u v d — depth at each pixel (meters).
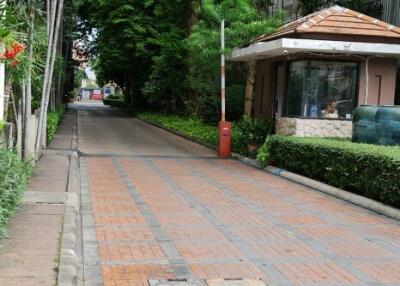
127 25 27.94
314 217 8.43
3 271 5.06
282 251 6.57
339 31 13.57
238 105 23.81
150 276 5.54
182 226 7.62
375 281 5.60
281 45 12.99
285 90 14.83
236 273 5.72
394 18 19.45
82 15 34.22
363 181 9.67
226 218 8.20
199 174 12.55
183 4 26.38
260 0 20.03
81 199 9.22
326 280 5.59
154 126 27.48
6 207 6.57
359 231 7.64
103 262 5.95
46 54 12.94
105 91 96.88
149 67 31.52
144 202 9.16
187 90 28.92
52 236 6.34
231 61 19.05
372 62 14.24
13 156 7.82
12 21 9.18
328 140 12.12
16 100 11.20
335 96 14.30
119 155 15.47
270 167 13.48
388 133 11.82
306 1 21.09
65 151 14.84
